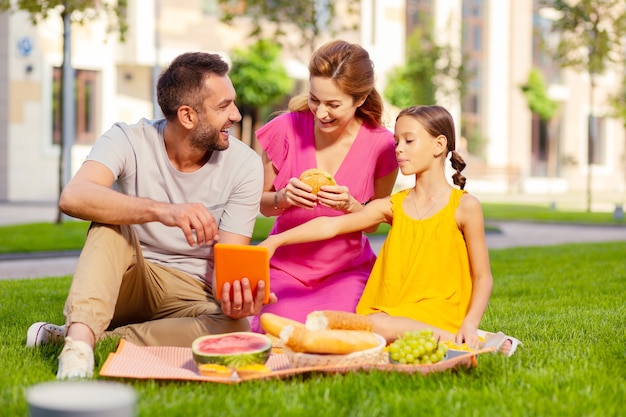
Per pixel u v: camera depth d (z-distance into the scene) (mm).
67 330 3219
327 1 16547
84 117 22531
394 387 2928
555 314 5117
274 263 4398
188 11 22969
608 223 17484
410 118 3977
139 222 3314
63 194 3346
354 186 4375
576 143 35812
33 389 2059
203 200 3814
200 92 3566
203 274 3914
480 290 3781
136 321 3947
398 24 28219
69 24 14352
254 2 15672
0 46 21594
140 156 3738
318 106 4094
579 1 19547
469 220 3844
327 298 4160
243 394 2834
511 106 33562
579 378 3129
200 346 3098
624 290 6469
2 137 21812
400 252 3932
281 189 4359
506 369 3273
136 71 23375
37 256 10758
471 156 32344
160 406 2662
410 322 3646
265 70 23516
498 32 32969
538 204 24156
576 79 35531
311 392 2854
